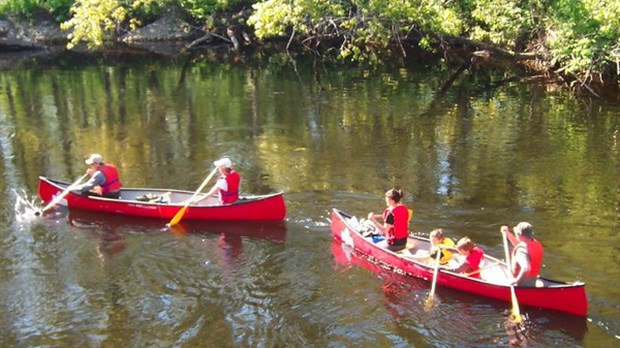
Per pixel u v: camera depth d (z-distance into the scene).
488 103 19.36
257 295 8.41
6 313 8.02
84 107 19.20
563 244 9.55
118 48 31.25
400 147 14.78
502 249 9.47
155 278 8.85
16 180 12.68
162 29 33.12
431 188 11.98
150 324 7.78
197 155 14.35
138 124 17.17
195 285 8.67
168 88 22.09
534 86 21.77
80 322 7.84
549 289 7.71
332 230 10.05
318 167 13.33
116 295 8.42
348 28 26.67
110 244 9.86
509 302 8.03
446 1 25.56
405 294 8.38
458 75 24.00
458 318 7.83
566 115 17.67
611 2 19.80
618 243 9.55
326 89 21.75
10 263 9.24
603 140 15.15
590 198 11.41
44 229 10.36
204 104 19.58
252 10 31.06
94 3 27.80
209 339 7.48
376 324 7.75
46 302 8.27
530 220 10.44
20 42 31.28
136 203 10.68
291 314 7.97
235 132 16.31
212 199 11.44
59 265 9.20
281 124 17.11
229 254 9.51
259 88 22.02
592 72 21.77
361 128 16.59
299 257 9.40
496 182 12.30
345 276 8.86
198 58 28.80
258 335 7.55
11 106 19.30
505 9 23.44
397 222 9.02
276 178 12.67
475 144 14.96
